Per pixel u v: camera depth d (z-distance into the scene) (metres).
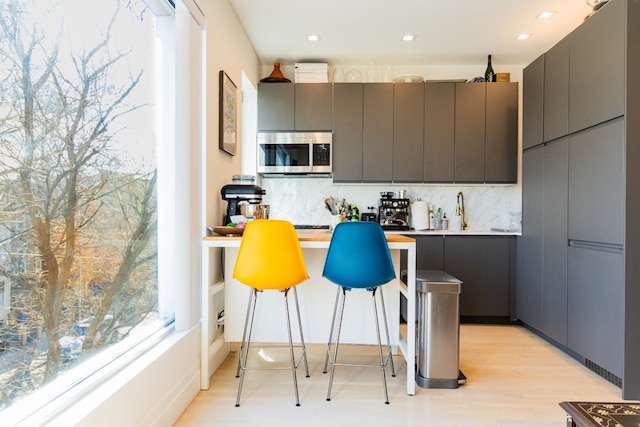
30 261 1.19
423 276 2.51
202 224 2.38
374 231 2.07
